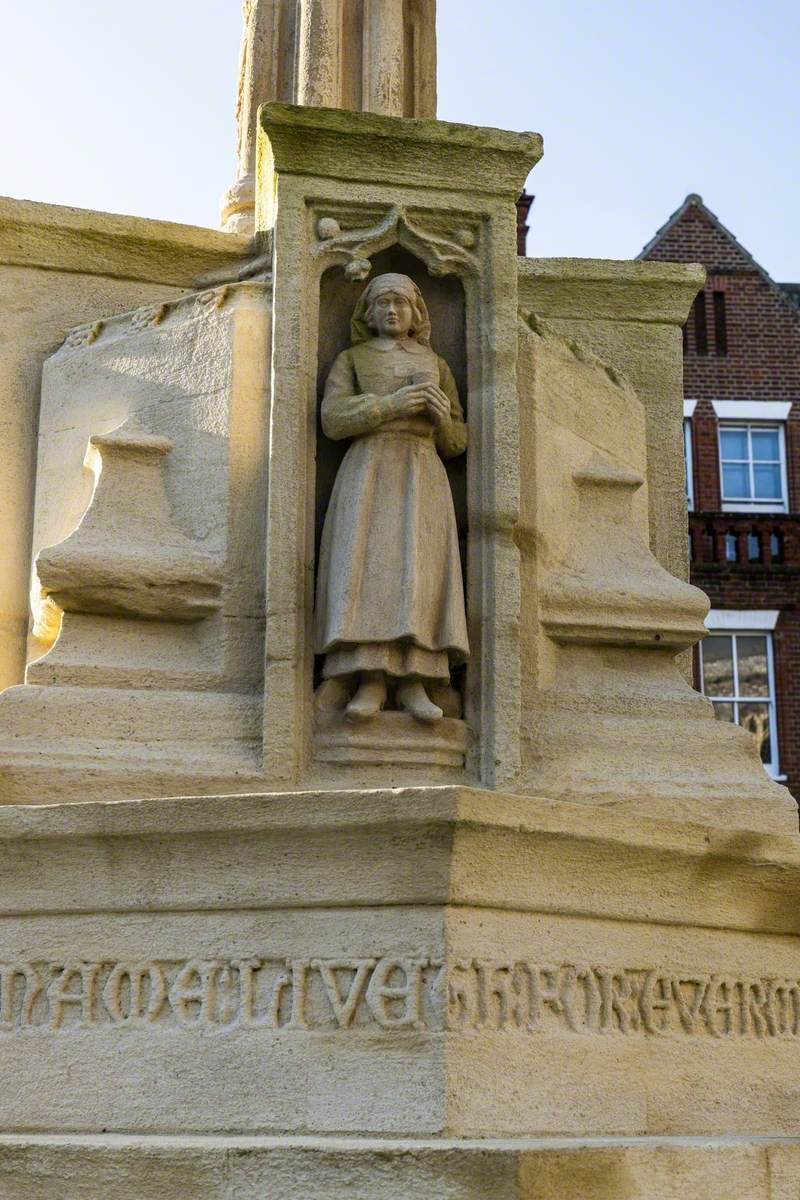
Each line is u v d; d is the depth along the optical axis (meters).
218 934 6.93
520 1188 6.07
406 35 10.31
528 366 8.95
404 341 8.49
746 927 7.82
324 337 8.64
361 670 7.93
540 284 9.91
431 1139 6.40
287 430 8.20
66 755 7.71
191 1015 6.91
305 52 9.92
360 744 7.92
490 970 6.77
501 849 6.81
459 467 8.53
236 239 9.40
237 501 8.36
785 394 32.28
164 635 8.30
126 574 8.17
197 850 6.95
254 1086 6.72
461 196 8.66
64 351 9.15
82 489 8.82
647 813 8.19
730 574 30.62
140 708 7.95
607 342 9.95
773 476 32.03
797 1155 6.77
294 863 6.87
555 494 8.93
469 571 8.32
